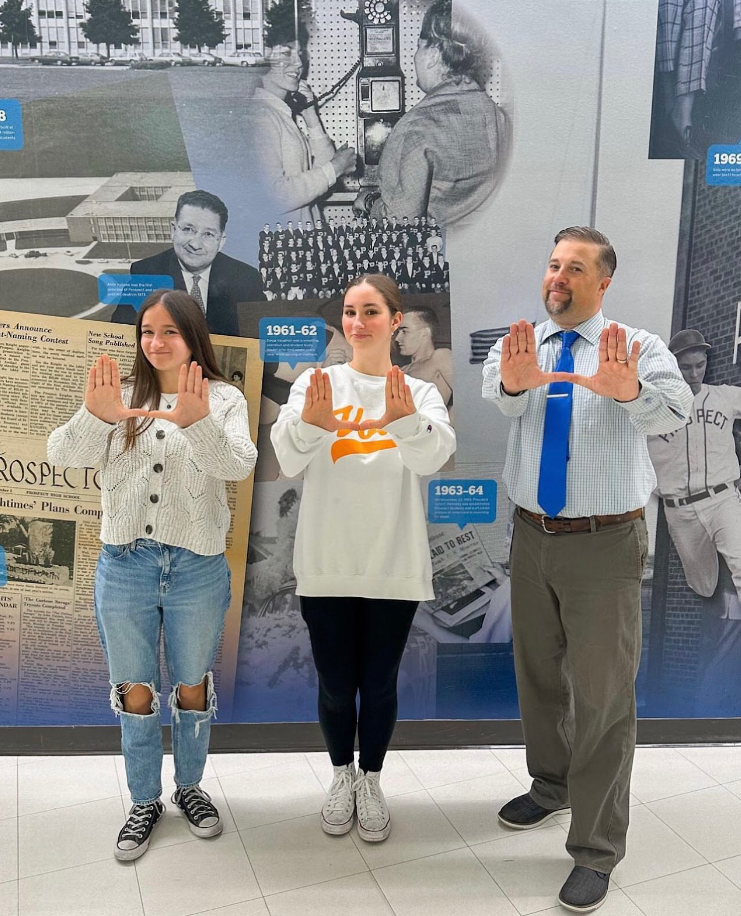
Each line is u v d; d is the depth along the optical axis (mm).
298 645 2373
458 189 2182
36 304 2191
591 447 1764
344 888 1807
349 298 1871
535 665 1982
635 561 1771
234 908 1735
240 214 2170
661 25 2117
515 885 1826
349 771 2055
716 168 2201
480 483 2326
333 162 2154
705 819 2084
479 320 2254
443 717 2424
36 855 1910
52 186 2129
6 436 2262
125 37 2062
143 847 1910
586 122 2162
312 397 1678
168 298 1826
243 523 2291
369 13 2080
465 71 2121
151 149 2125
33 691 2379
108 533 1825
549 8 2100
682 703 2438
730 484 2357
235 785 2236
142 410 1706
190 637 1874
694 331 2285
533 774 2072
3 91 2068
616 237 2227
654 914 1732
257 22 2070
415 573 1864
